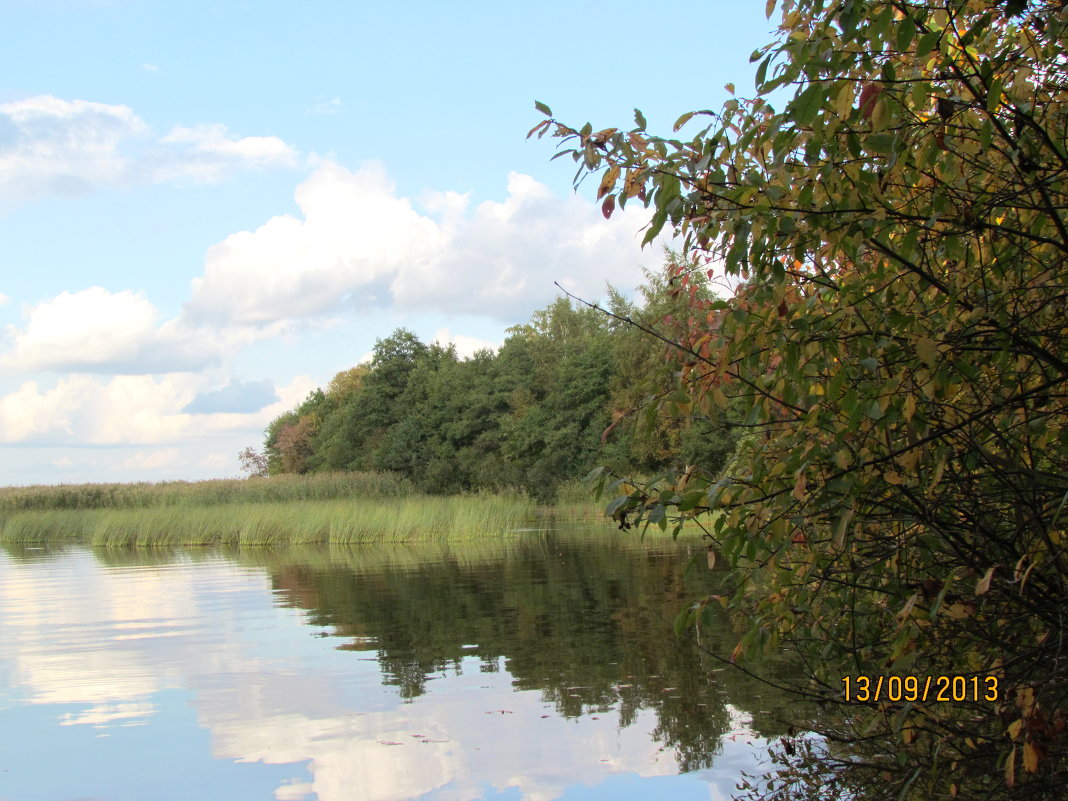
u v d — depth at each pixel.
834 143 2.88
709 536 3.62
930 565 3.54
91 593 15.84
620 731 6.04
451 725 6.39
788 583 3.75
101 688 7.98
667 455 32.25
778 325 3.14
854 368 3.16
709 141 3.02
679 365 3.69
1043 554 3.12
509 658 8.62
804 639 4.31
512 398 55.28
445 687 7.55
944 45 2.75
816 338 3.05
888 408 2.90
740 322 3.17
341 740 6.14
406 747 5.92
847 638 4.22
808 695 4.16
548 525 33.72
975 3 2.63
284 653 9.38
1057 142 2.98
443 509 29.69
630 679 7.48
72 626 11.77
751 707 6.38
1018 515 3.30
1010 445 3.14
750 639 3.91
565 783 5.11
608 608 11.52
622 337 44.59
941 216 2.87
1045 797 3.29
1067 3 2.60
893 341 2.95
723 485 3.32
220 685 7.95
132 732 6.52
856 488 3.10
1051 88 2.98
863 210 2.83
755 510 3.38
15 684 8.22
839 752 4.95
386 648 9.45
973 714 3.93
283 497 44.97
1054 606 3.14
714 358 3.41
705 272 3.79
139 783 5.40
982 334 2.95
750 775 5.02
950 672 3.47
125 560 23.83
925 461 3.08
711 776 5.07
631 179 3.22
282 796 5.11
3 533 37.19
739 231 3.00
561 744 5.83
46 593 16.03
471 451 55.78
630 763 5.39
